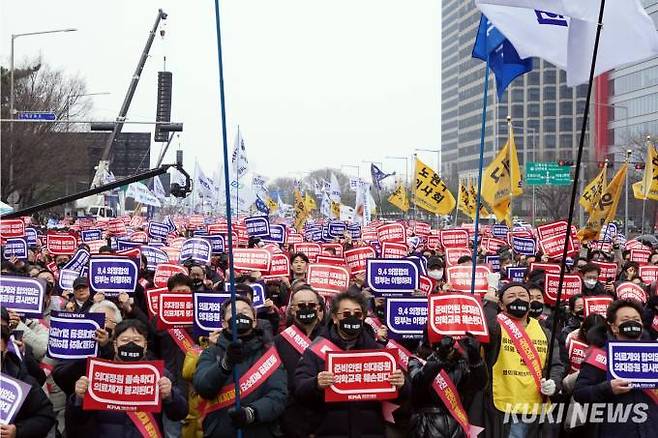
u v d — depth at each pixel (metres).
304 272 15.27
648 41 9.71
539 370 9.32
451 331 8.08
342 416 7.75
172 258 20.48
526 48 10.27
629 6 9.68
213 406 7.78
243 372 7.75
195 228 36.28
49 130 49.06
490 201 23.34
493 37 10.77
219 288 11.93
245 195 42.38
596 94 82.75
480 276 12.51
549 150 100.75
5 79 48.16
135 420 7.59
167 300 10.55
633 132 75.19
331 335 7.90
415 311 9.56
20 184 49.38
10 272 14.01
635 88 76.75
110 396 7.47
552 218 77.25
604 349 8.14
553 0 9.49
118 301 11.74
